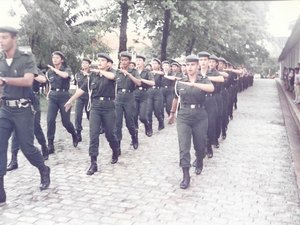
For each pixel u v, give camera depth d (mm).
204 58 5543
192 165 6309
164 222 3930
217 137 7781
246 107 16266
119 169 5980
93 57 17234
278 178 5699
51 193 4785
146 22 11055
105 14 14875
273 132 9938
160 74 9516
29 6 14172
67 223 3859
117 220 3961
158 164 6348
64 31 15266
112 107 5859
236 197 4785
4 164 4348
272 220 4055
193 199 4668
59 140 8203
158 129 9805
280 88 30750
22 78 4137
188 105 5172
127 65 6848
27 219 3951
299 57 20641
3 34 4078
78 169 5934
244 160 6797
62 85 6914
